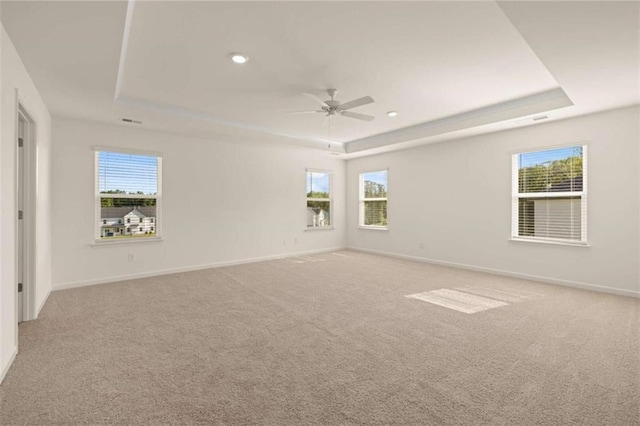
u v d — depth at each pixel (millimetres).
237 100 4375
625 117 4098
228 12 2381
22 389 2055
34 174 3328
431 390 2049
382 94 4172
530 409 1854
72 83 3334
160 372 2270
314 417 1789
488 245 5531
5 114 2314
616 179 4180
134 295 4184
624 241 4141
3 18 2158
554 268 4766
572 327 3088
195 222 5816
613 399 1946
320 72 3477
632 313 3473
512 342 2760
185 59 3154
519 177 5188
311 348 2650
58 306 3736
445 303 3844
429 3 2299
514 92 4129
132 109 4297
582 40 2479
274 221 6934
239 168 6391
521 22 2244
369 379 2180
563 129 4605
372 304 3803
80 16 2158
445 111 4945
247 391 2039
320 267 6012
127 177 5145
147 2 2240
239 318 3342
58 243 4496
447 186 6117
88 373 2254
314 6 2318
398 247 7059
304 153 7449
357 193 8055
